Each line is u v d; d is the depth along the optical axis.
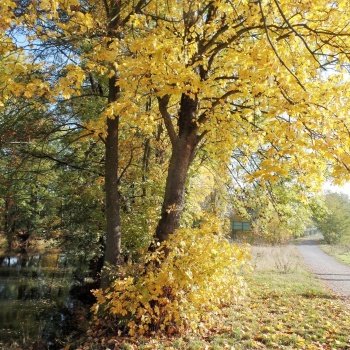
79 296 11.82
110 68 6.55
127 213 10.32
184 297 6.05
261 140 6.89
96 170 10.78
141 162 11.78
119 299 6.15
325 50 5.27
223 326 6.43
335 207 35.66
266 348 5.33
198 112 7.61
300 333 6.07
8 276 15.38
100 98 9.99
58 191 11.78
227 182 12.05
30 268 17.78
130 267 6.70
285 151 3.70
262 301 8.57
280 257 17.62
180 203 7.31
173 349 5.40
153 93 6.17
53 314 9.58
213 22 6.38
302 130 3.78
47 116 9.23
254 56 4.50
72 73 5.01
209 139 8.75
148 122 6.42
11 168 9.48
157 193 10.40
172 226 7.20
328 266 17.61
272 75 4.10
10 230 24.52
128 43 5.75
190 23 6.32
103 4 7.06
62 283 14.05
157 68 4.96
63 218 12.36
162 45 4.73
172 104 8.64
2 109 8.09
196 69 6.96
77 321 8.62
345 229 35.53
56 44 5.80
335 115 4.17
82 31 5.56
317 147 3.58
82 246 12.12
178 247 6.42
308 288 10.46
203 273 6.05
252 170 10.34
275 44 4.94
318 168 5.34
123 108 5.30
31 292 12.42
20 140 8.66
